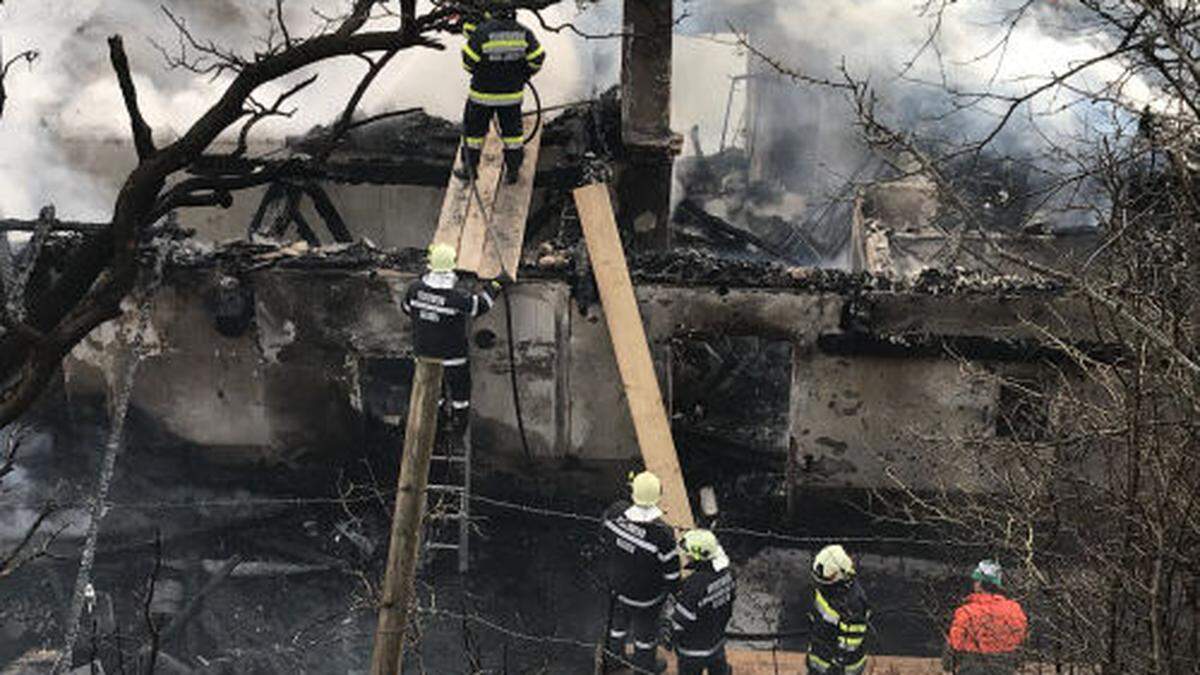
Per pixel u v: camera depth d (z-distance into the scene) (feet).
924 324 41.04
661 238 47.52
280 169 26.21
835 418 43.09
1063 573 25.84
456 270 38.45
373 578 42.45
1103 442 26.13
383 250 43.98
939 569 42.70
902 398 42.39
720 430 50.11
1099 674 23.90
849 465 43.70
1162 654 20.95
